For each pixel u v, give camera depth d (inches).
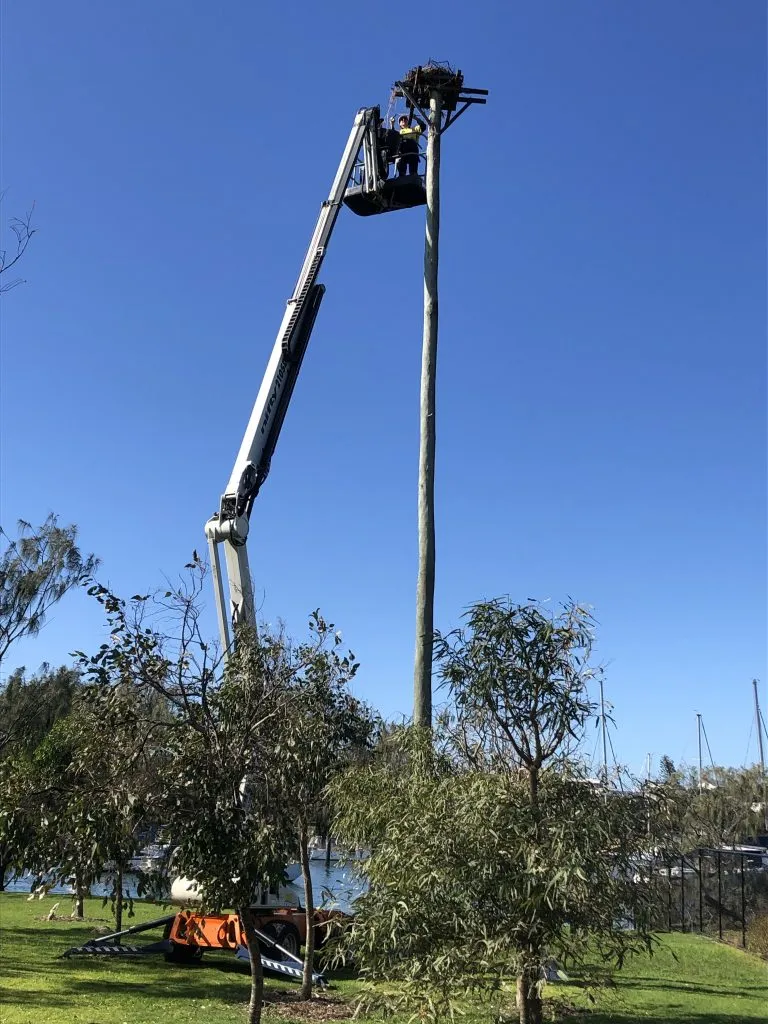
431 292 532.4
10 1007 404.2
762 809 1688.0
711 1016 414.9
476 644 258.1
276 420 574.6
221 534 510.6
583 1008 404.8
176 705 298.2
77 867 272.8
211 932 530.6
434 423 510.9
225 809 284.4
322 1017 400.8
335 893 316.2
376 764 364.2
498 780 246.2
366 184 613.6
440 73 568.1
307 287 610.9
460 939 238.7
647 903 241.3
